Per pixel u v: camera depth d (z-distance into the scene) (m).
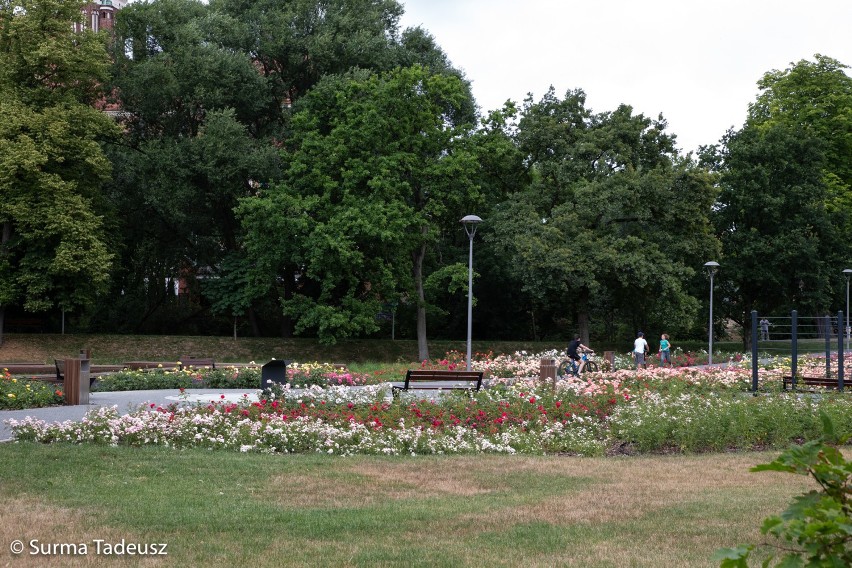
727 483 11.72
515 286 51.16
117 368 27.17
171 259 47.06
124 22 46.25
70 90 41.28
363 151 42.78
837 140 52.81
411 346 46.12
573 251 42.09
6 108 37.81
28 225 39.09
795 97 53.28
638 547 7.86
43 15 39.78
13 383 19.70
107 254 39.38
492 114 45.50
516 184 49.78
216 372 26.02
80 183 41.06
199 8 48.69
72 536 7.98
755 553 7.58
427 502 10.10
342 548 7.76
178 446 14.27
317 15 47.19
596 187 42.66
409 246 42.72
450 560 7.32
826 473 3.40
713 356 41.19
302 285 47.31
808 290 50.03
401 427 15.24
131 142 46.28
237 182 43.62
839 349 23.28
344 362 43.94
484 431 16.11
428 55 49.78
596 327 55.53
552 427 16.27
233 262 45.41
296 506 9.73
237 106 45.97
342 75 45.22
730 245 49.94
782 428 15.79
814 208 49.69
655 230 44.62
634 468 13.04
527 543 8.02
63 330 43.41
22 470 11.43
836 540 3.23
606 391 20.03
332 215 41.84
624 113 46.53
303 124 43.06
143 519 8.77
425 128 43.88
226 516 9.02
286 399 17.95
